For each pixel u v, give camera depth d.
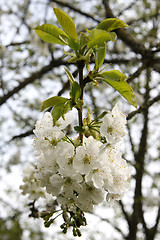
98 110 7.49
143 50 5.09
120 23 1.94
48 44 6.59
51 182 1.79
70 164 1.79
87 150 1.79
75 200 1.82
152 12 7.68
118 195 1.98
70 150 1.81
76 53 1.91
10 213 7.59
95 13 7.73
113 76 1.91
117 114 1.91
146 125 8.18
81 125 1.93
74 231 2.01
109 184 1.83
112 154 1.88
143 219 8.62
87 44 1.83
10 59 6.93
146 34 7.08
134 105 1.99
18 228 9.62
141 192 8.25
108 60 6.17
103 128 1.83
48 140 1.86
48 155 1.82
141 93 7.04
